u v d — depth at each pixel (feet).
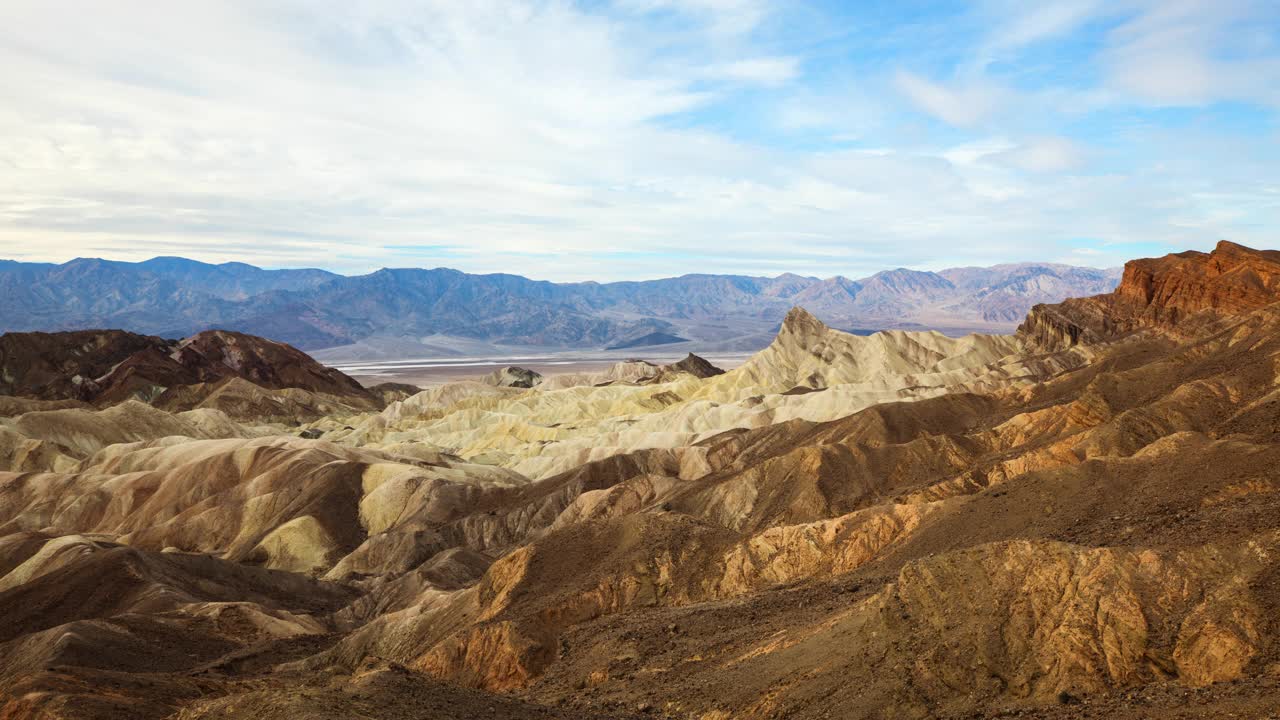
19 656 226.17
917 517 192.95
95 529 462.60
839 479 309.83
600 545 219.20
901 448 322.96
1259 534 110.52
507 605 206.80
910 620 114.52
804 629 137.28
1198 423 261.65
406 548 377.71
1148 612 103.81
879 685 107.55
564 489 406.62
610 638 170.71
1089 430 270.87
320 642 256.11
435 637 215.92
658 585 201.16
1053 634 104.32
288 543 406.41
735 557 201.05
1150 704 90.12
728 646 146.82
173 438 559.38
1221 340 364.99
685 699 127.24
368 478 449.06
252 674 219.41
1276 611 96.99
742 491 319.06
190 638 247.29
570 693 149.69
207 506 450.71
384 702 105.50
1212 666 95.35
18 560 364.58
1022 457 259.39
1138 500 162.30
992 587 112.16
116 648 228.22
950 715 99.91
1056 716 92.68
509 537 385.91
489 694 124.16
